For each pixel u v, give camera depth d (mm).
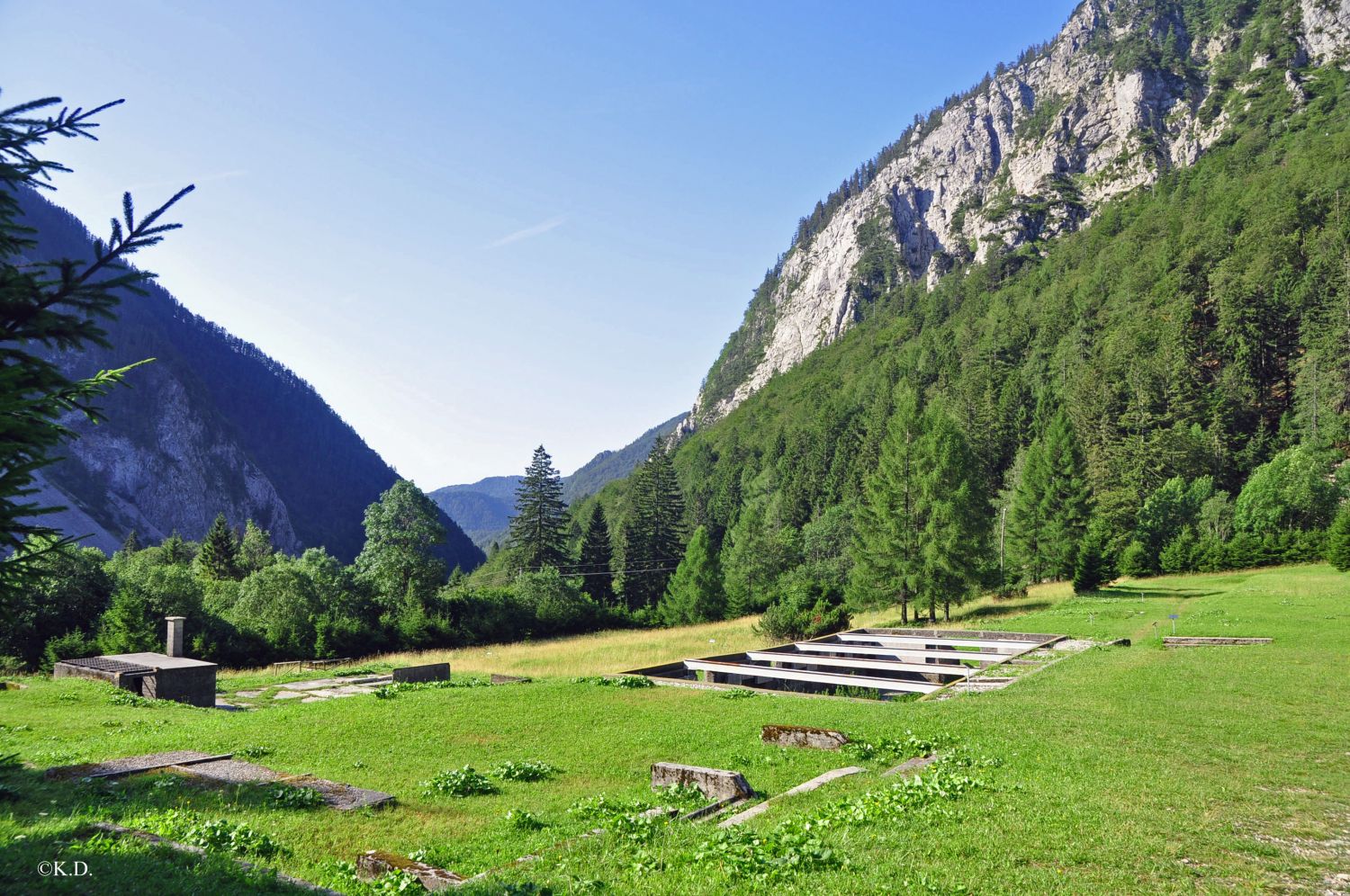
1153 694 20203
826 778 12531
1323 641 28781
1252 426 103438
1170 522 83250
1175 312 127062
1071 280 187375
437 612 61594
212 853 8312
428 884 7914
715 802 11344
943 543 53531
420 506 67312
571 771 15094
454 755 16656
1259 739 14531
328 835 10359
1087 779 11297
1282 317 113688
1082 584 58875
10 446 6562
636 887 7309
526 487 94938
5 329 6992
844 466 133375
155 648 42562
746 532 86812
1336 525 56156
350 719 20172
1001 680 26188
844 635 43594
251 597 54469
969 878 7148
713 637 54938
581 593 73938
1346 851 8055
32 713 21219
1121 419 107188
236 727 19312
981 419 115812
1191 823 8922
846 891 6906
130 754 15742
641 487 110812
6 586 7109
